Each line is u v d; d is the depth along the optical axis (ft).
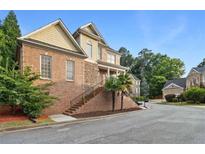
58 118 53.36
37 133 35.45
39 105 48.88
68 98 66.59
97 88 76.38
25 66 54.39
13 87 47.19
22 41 57.06
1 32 80.33
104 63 85.35
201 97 128.77
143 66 288.10
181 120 50.26
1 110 49.49
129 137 31.09
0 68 47.93
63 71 66.28
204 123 45.19
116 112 68.85
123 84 73.20
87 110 65.98
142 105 105.09
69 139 30.22
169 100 160.76
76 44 71.77
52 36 65.57
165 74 239.91
